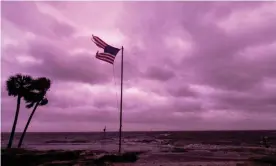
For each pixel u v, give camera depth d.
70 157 22.20
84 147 51.09
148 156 28.86
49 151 22.94
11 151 21.70
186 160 24.17
